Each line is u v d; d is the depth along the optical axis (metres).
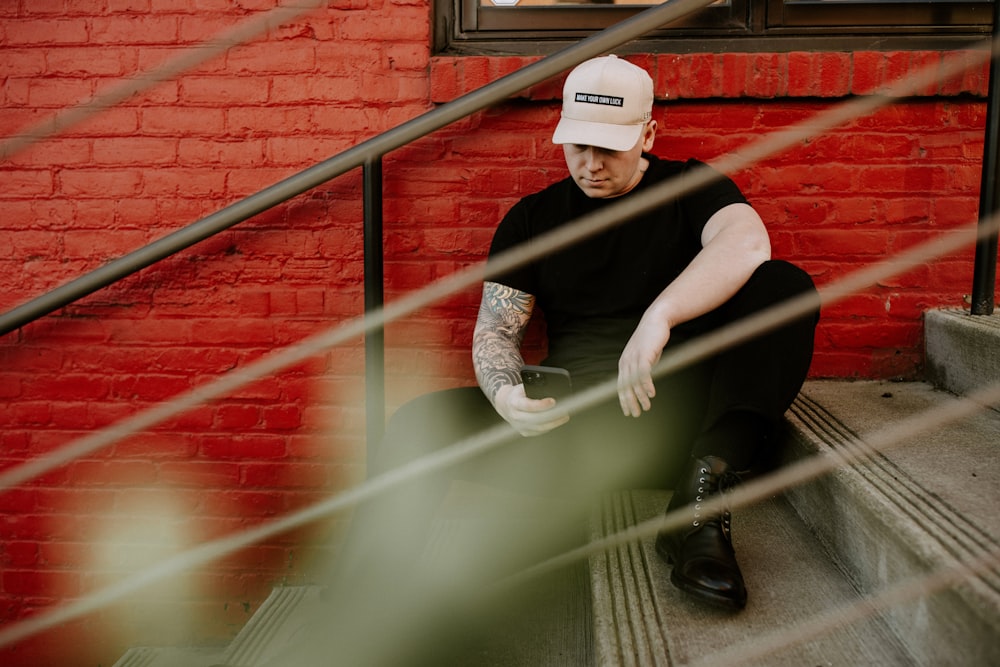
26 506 2.25
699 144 2.01
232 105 2.09
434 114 1.67
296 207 2.12
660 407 1.56
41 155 2.13
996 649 0.85
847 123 1.97
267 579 2.25
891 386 1.95
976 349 1.72
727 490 1.28
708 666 1.06
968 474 1.29
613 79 1.60
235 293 2.16
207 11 2.07
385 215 2.10
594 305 1.74
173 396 2.20
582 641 1.69
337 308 2.15
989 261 1.82
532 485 1.62
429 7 2.04
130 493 2.24
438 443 1.56
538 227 1.77
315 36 2.06
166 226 2.13
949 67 1.89
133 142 2.12
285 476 2.21
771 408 1.33
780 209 2.01
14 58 2.11
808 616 1.18
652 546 1.43
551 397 1.58
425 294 2.12
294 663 1.48
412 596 1.69
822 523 1.42
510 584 1.96
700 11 2.02
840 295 2.03
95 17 2.09
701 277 1.45
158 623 2.29
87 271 2.16
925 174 1.97
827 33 2.00
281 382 2.18
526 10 2.06
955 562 0.96
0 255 2.17
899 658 1.07
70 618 2.29
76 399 2.21
